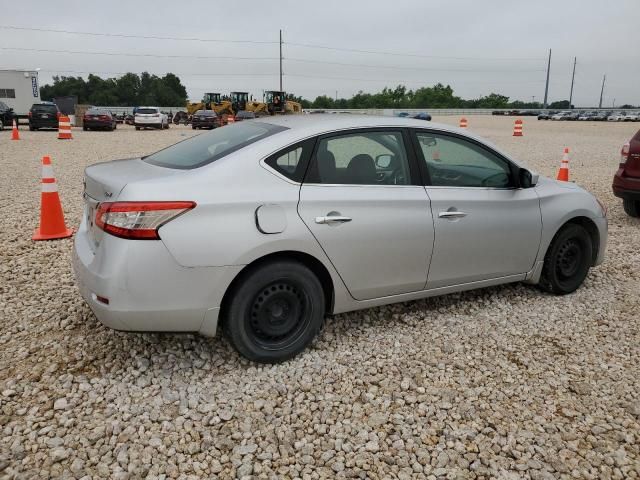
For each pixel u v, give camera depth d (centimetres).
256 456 261
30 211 738
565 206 452
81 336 371
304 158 338
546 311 438
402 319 416
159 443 267
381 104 10081
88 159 1374
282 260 329
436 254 384
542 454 266
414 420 291
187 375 328
